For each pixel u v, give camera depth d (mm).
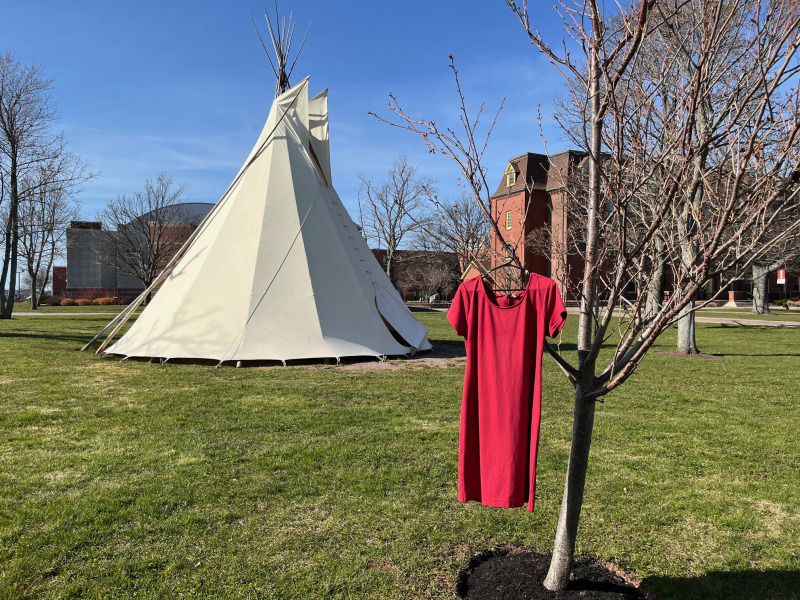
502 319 3156
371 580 3295
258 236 12320
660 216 2471
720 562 3570
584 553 3668
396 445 5879
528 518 4168
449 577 3344
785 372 11422
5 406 7441
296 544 3719
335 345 11844
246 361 11211
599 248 3115
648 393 9125
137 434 6211
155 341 11625
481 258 3432
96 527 3908
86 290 50188
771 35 2334
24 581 3227
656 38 3336
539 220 34000
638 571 3459
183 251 13375
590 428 3014
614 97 2561
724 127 2758
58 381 9266
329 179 14898
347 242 14055
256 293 11812
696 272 2404
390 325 13992
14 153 20797
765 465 5430
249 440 6023
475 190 3035
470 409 3240
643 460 5559
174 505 4305
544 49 3004
